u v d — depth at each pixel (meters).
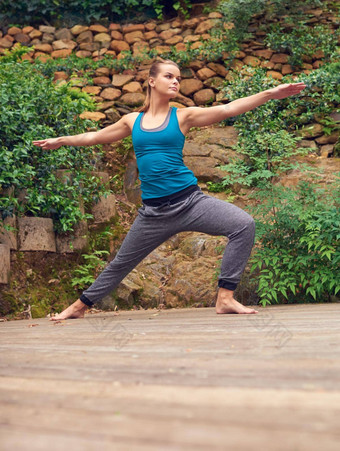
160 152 2.82
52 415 0.75
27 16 8.48
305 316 2.47
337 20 7.70
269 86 6.44
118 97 6.74
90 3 8.48
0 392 0.95
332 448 0.56
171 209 2.81
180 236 4.88
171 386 0.92
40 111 4.65
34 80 4.95
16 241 3.93
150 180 2.85
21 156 4.06
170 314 3.15
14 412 0.79
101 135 3.13
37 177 4.29
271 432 0.63
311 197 3.95
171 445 0.58
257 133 5.80
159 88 2.90
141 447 0.58
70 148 4.62
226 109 2.84
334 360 1.14
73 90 5.55
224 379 0.97
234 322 2.23
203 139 5.98
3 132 4.14
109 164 5.73
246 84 6.44
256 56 7.29
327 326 1.93
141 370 1.11
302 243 3.96
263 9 7.37
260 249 3.99
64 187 4.33
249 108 2.84
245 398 0.81
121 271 3.03
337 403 0.77
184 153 5.74
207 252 4.56
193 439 0.60
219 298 2.84
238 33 7.32
